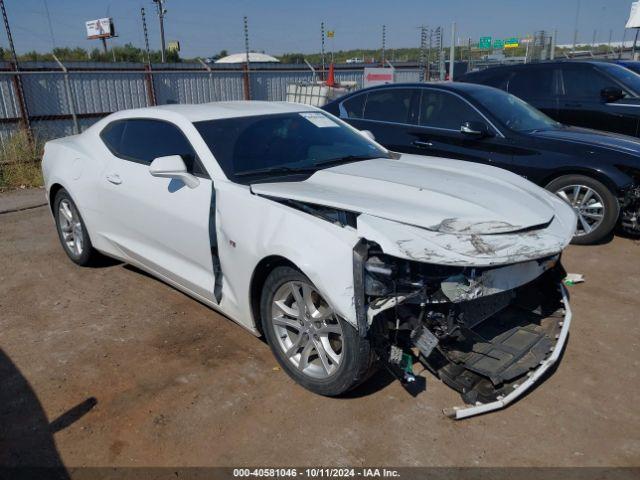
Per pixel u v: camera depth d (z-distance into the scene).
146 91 16.41
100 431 2.81
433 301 2.67
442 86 6.39
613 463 2.56
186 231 3.63
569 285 4.59
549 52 20.89
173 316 4.05
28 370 3.37
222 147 3.65
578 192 5.50
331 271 2.67
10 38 13.23
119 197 4.18
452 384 2.90
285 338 3.19
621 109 7.18
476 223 2.85
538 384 3.18
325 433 2.77
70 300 4.36
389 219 2.77
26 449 2.69
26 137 10.28
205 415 2.92
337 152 4.03
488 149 5.89
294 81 19.36
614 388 3.13
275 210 3.03
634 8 16.53
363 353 2.73
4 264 5.19
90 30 25.02
